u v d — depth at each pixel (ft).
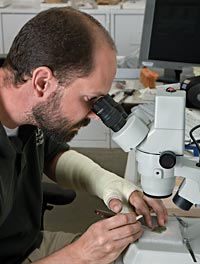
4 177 2.53
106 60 2.28
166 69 5.49
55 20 2.28
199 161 2.28
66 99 2.33
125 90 4.96
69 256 2.46
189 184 2.26
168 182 2.27
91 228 2.47
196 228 2.61
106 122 2.21
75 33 2.25
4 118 2.56
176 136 2.16
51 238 3.27
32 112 2.46
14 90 2.45
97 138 7.04
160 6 5.26
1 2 7.55
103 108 2.23
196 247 2.41
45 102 2.38
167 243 2.44
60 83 2.29
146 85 5.08
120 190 2.96
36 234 3.09
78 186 3.34
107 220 2.46
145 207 2.79
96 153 7.32
